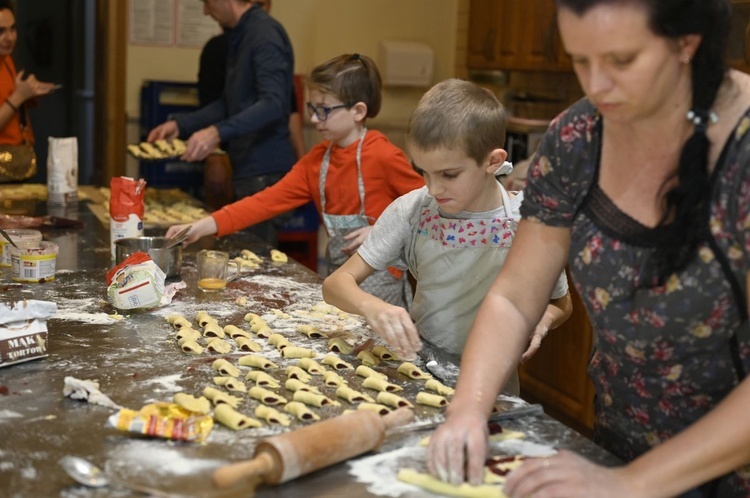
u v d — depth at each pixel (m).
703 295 1.17
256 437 1.33
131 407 1.44
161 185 4.48
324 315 2.02
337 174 2.62
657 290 1.20
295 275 2.45
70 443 1.29
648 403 1.33
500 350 1.32
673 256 1.16
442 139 1.66
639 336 1.25
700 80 1.10
